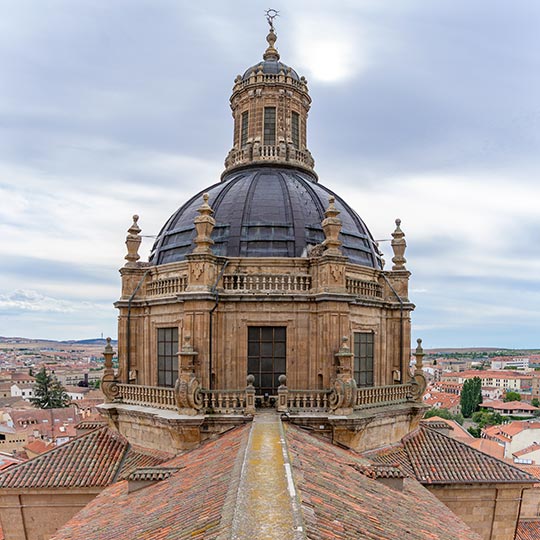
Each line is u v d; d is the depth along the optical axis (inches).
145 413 1045.8
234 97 1628.9
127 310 1237.7
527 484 1082.7
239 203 1246.3
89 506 824.3
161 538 458.9
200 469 721.6
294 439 799.7
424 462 1116.5
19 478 1033.5
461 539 618.8
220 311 1083.9
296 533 377.4
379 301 1231.5
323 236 1229.1
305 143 1644.9
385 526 517.0
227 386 1079.0
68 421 5108.3
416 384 1229.7
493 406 6619.1
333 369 1039.0
